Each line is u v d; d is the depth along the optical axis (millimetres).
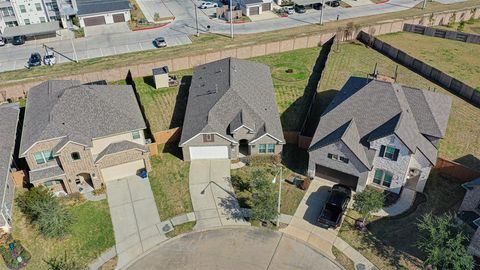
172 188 43875
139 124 44406
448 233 32906
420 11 89438
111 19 83000
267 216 37625
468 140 50219
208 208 41344
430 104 43094
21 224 39594
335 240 37719
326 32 76625
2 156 41969
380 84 43062
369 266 35375
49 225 37344
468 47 75562
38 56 68000
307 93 60812
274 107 50906
